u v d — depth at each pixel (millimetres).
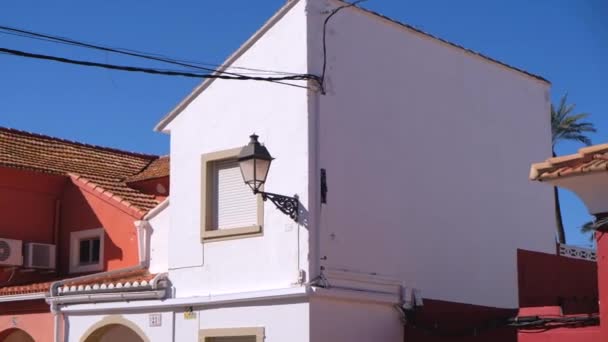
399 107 15336
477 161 16828
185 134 15523
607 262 10766
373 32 15094
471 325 13695
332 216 13734
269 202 14000
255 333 13750
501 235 16984
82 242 19438
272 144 14086
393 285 14453
